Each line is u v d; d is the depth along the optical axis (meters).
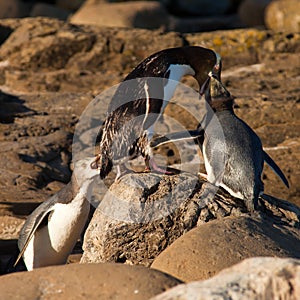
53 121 18.94
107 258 10.36
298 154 17.38
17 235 12.84
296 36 23.98
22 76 22.22
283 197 15.95
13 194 14.49
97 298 7.54
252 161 10.62
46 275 7.96
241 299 6.86
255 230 9.84
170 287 7.66
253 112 18.97
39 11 36.22
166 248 9.62
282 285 7.00
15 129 18.28
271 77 22.42
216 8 39.97
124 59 23.08
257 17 36.00
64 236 11.05
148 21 33.31
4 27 24.06
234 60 23.59
